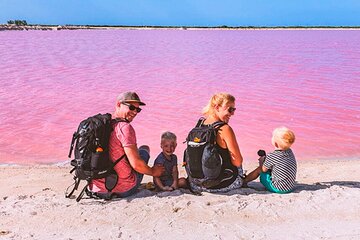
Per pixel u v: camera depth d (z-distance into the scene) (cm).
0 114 1259
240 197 493
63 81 2003
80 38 6694
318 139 1000
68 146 940
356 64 2800
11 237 409
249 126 1117
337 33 10731
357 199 486
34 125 1128
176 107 1362
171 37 7475
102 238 405
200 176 496
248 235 410
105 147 459
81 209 461
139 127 1102
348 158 855
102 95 1616
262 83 1930
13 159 836
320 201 481
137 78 2103
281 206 468
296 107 1374
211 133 482
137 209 460
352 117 1234
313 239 401
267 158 523
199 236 408
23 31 10050
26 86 1841
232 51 3981
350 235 407
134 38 6912
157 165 507
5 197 538
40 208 469
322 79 2075
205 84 1891
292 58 3225
